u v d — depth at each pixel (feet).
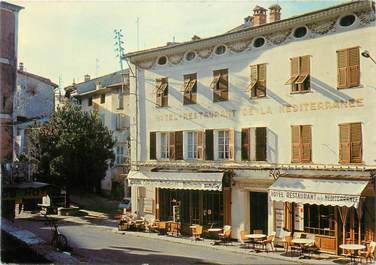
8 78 78.23
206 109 89.30
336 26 71.82
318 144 73.10
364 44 68.80
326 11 71.72
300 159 74.84
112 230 96.73
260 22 88.48
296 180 72.64
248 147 82.17
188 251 73.72
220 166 85.76
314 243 70.28
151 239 85.92
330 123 71.92
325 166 71.92
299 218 74.69
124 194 146.00
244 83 83.51
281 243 76.28
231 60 85.66
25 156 131.34
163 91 96.43
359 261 64.18
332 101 71.82
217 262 64.95
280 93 78.07
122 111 150.61
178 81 94.58
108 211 126.62
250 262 65.00
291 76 76.59
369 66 68.23
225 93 86.22
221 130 86.84
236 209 83.56
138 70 102.73
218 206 86.89
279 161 77.82
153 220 95.35
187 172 90.74
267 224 80.07
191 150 92.27
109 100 155.53
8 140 78.23
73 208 123.75
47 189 81.25
